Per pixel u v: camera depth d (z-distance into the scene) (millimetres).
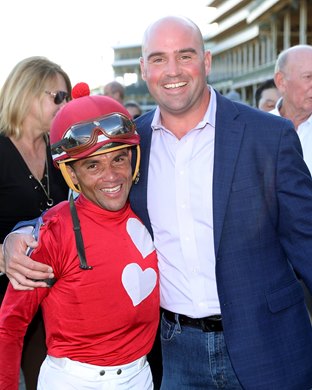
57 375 1951
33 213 2680
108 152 1928
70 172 2010
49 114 2670
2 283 2658
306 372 2213
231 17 42406
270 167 2092
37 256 1849
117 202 1976
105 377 1965
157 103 2242
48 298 1956
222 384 2273
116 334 1971
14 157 2629
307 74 3869
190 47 2131
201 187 2180
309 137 3848
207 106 2262
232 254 2121
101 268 1927
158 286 2172
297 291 2264
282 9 29391
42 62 2721
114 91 7922
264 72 33281
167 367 2426
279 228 2172
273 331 2168
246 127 2154
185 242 2205
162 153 2283
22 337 1964
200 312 2232
